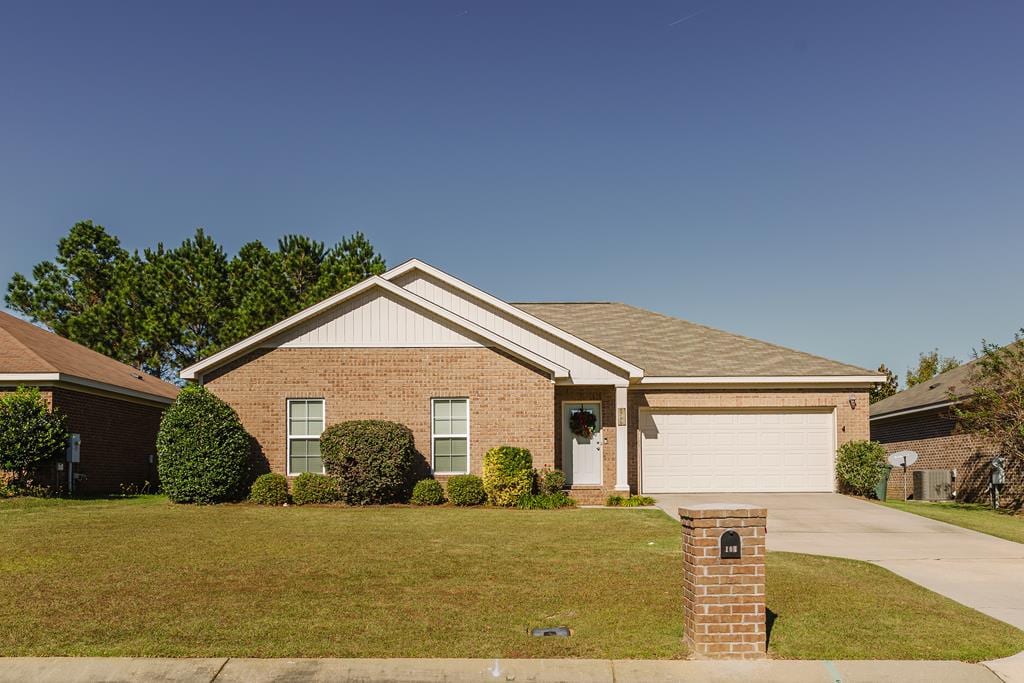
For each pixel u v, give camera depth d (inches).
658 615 344.8
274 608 349.7
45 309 1637.6
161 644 300.2
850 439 929.5
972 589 413.7
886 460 894.4
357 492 769.6
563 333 876.0
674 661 287.3
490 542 523.5
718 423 938.1
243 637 309.4
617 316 1123.9
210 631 315.9
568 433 907.4
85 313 1523.1
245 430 812.6
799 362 968.3
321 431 823.1
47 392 823.7
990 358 805.9
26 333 942.4
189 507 740.7
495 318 891.4
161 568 425.7
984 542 566.3
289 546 496.7
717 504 309.3
